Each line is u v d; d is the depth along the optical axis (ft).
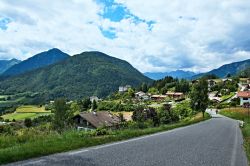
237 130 116.37
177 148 50.42
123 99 655.76
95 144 49.03
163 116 157.07
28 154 34.78
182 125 131.85
